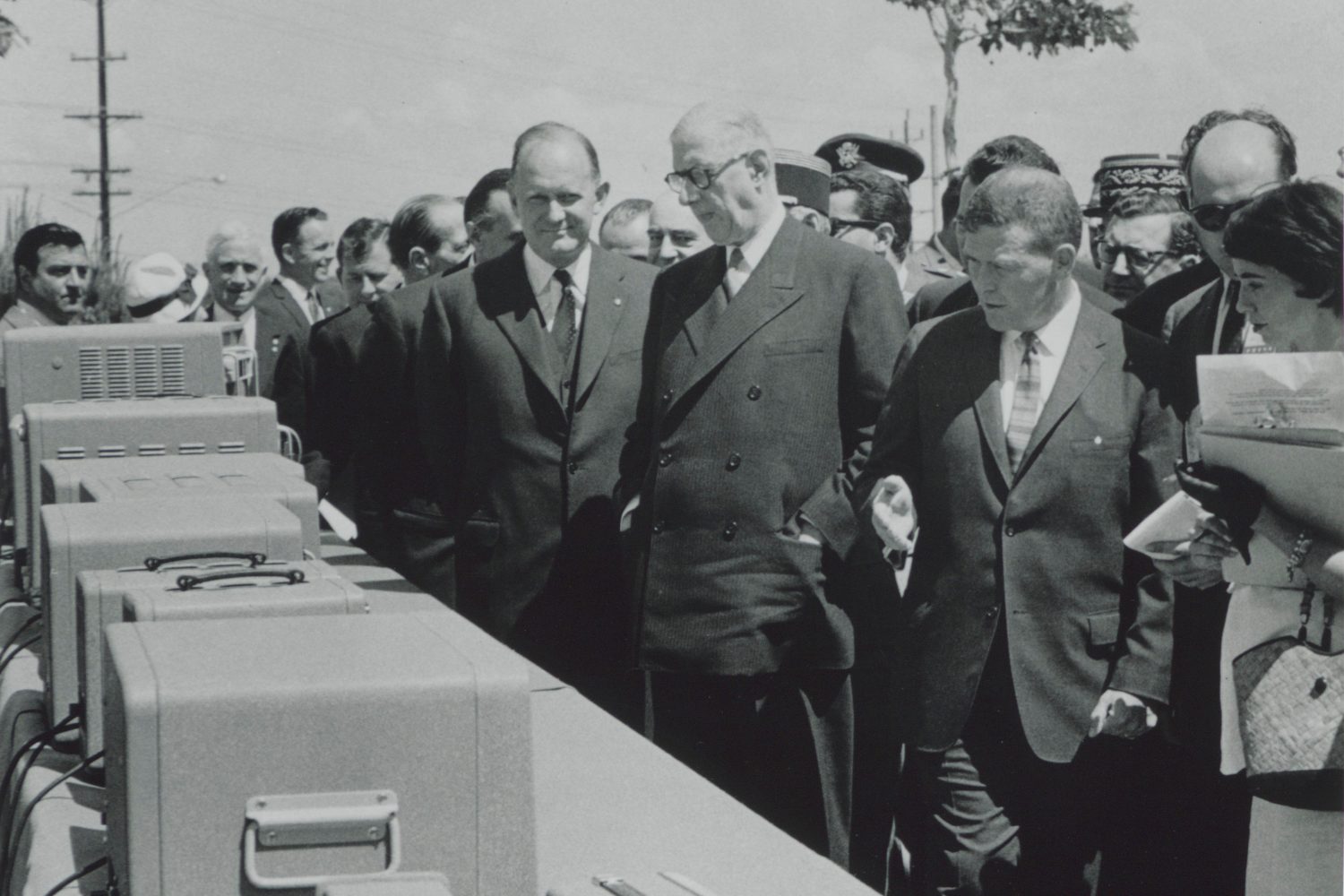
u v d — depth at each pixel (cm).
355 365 626
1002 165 413
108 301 858
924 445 373
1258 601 306
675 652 427
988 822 360
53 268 719
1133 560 358
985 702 361
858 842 466
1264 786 295
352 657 254
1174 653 363
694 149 425
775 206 434
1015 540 356
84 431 509
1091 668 355
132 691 236
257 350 734
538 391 492
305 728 240
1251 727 298
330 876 241
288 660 251
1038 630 355
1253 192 349
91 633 335
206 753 237
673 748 438
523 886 250
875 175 516
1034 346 361
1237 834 379
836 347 423
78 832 316
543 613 491
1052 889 362
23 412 536
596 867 288
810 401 423
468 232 582
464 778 246
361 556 560
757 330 425
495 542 496
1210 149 354
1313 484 290
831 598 429
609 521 487
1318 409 289
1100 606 357
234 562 369
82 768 328
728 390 426
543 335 496
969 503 362
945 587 365
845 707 435
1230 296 359
